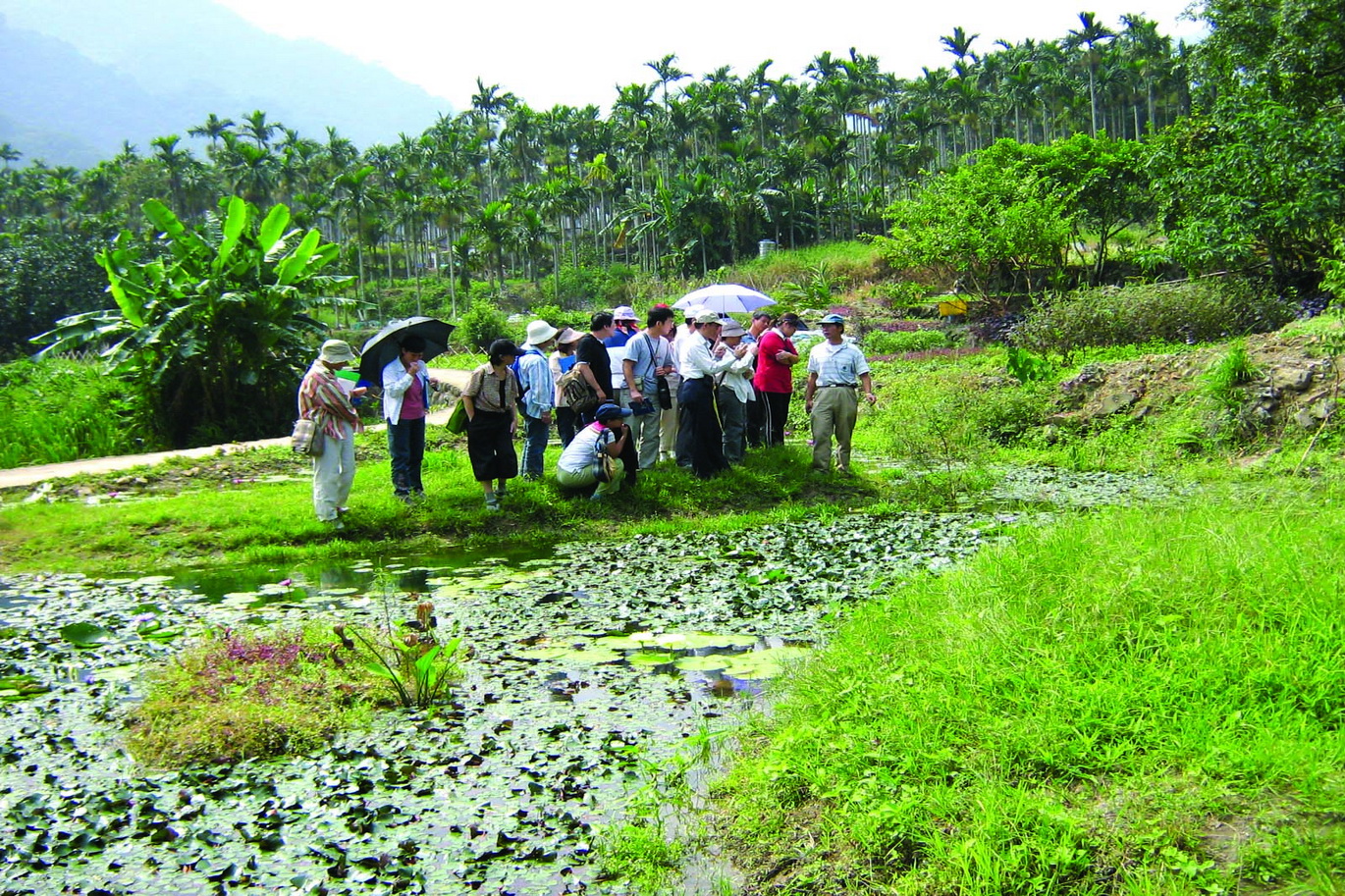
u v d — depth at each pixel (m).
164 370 19.33
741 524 10.29
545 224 82.19
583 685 5.70
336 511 10.00
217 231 22.42
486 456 10.35
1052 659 4.24
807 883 3.53
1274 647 3.95
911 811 3.54
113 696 5.73
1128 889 3.01
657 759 4.69
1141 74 77.12
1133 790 3.40
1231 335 19.88
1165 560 4.85
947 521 10.16
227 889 3.74
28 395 20.33
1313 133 22.44
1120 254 36.91
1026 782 3.58
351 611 7.32
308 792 4.51
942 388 16.88
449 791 4.45
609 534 10.13
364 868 3.85
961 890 3.17
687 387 11.39
